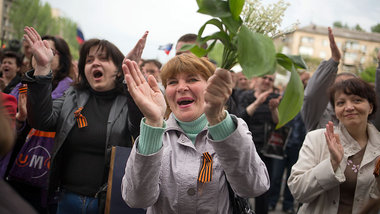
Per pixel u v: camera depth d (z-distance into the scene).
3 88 3.59
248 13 1.13
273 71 0.97
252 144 1.51
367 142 2.21
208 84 1.30
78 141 2.43
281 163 5.20
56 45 3.23
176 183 1.66
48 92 2.39
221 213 1.65
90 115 2.51
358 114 2.17
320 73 2.80
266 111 4.43
